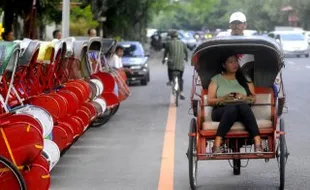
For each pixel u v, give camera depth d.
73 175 12.68
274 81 12.00
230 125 10.94
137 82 37.03
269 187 11.51
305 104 24.44
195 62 11.94
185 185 11.78
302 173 12.62
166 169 13.10
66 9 27.66
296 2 79.38
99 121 19.16
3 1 30.95
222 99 11.29
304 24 83.38
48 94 13.19
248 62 12.00
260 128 11.05
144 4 69.56
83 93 15.07
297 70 45.09
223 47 11.75
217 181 12.07
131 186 11.74
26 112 10.49
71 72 16.78
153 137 17.11
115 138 16.98
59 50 14.91
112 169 13.20
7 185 9.38
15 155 9.55
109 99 18.67
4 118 9.89
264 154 10.82
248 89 11.66
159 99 27.28
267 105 11.49
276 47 11.58
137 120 20.47
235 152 11.08
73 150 15.29
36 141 9.62
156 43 85.50
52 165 11.12
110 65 22.59
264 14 84.88
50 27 57.06
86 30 40.75
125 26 67.00
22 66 12.48
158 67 53.22
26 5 31.28
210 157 10.89
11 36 21.33
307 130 18.06
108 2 55.16
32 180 9.73
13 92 11.96
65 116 13.07
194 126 11.13
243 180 12.12
